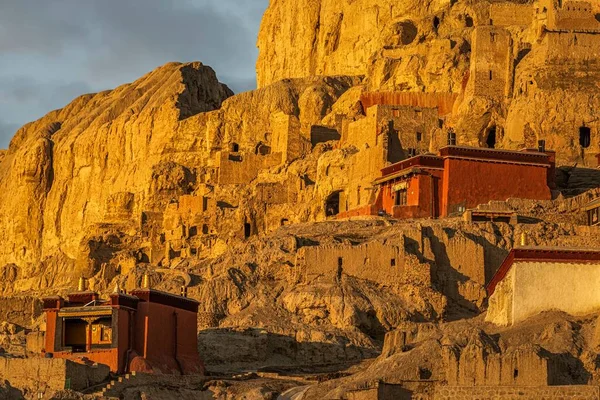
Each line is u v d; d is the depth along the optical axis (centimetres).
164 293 11438
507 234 13212
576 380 8919
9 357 10906
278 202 16475
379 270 12838
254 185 17000
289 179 16562
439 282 12825
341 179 15575
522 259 9825
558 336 9238
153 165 18912
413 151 15038
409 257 12781
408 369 9538
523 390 8694
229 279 13200
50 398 10056
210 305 12950
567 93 15462
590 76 15600
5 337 12594
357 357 12056
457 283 12812
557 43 15762
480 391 8794
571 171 14925
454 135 14525
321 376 11088
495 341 9500
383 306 12525
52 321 11212
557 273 9800
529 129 15338
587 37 15750
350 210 14888
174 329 11500
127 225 18525
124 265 16762
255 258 13612
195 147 19088
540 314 9750
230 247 15088
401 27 18375
